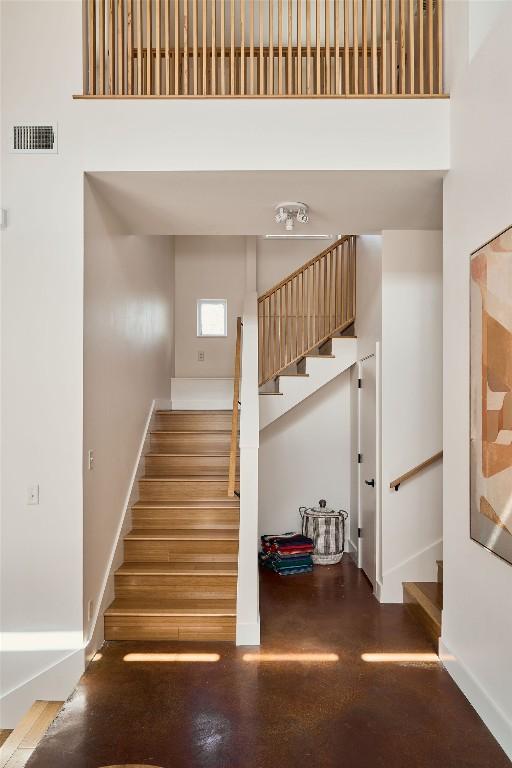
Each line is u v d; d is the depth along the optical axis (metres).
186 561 4.45
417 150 3.51
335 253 6.50
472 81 3.10
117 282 4.37
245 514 3.96
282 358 6.91
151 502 4.96
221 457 5.41
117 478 4.39
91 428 3.66
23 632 3.45
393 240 4.71
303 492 6.53
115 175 3.54
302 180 3.64
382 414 4.73
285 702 3.11
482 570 2.96
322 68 4.85
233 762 2.60
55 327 3.48
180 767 2.56
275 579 5.38
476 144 3.04
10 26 3.52
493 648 2.82
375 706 3.07
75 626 3.45
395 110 3.51
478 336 2.94
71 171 3.50
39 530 3.46
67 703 3.11
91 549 3.66
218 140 3.50
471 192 3.12
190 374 7.35
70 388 3.47
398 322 4.71
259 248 7.24
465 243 3.22
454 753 2.66
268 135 3.50
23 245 3.48
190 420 5.99
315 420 6.53
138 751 2.68
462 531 3.27
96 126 3.50
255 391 4.46
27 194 3.49
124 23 3.77
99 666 3.54
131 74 3.69
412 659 3.63
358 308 5.89
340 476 6.53
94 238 3.72
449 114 3.50
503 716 2.69
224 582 4.20
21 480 3.47
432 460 4.63
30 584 3.46
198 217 4.35
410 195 3.90
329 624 4.23
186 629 3.93
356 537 6.04
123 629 3.93
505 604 2.68
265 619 4.34
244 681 3.34
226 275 7.35
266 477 6.51
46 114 3.50
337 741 2.75
